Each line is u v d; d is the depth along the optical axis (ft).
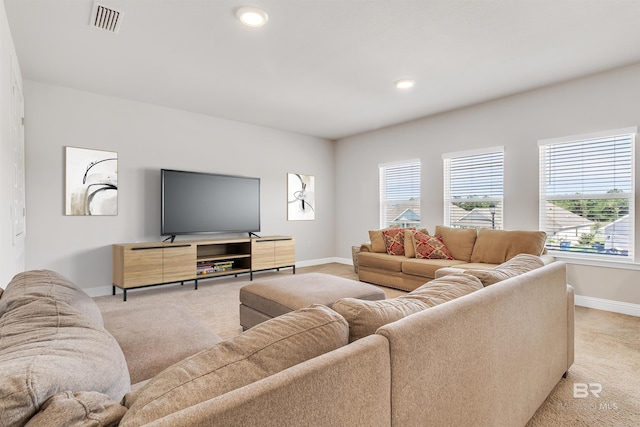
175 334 5.21
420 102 13.52
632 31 8.19
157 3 7.06
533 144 12.26
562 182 11.68
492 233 12.26
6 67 6.85
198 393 1.98
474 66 10.17
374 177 18.37
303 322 2.64
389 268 13.62
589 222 11.14
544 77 11.05
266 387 1.86
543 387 5.34
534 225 12.28
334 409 2.16
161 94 12.57
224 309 10.93
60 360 2.12
